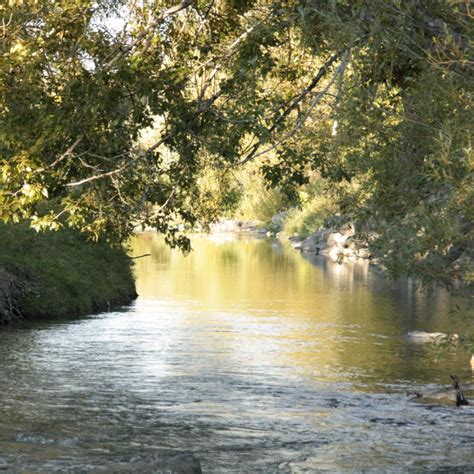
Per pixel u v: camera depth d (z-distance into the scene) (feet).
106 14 55.26
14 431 53.16
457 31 40.86
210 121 54.49
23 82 52.95
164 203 60.23
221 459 48.57
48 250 124.67
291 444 52.60
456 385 67.92
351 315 117.60
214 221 73.10
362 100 41.86
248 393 67.97
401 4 40.32
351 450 51.55
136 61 52.19
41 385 68.54
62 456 46.62
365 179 46.47
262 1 58.44
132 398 64.85
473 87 38.06
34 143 53.47
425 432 56.54
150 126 55.01
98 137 55.01
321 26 43.42
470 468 48.16
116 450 49.24
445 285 36.50
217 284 159.63
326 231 266.36
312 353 87.71
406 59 44.32
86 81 52.60
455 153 35.37
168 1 56.44
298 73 57.72
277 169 58.90
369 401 65.98
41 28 54.49
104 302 122.83
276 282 165.17
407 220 36.29
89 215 58.54
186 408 62.08
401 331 103.30
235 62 54.03
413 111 41.75
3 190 53.98
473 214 34.12
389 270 36.58
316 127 56.75
